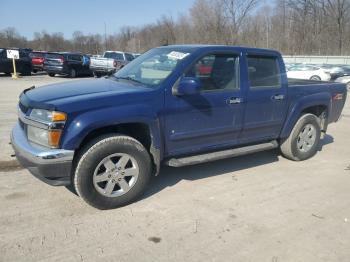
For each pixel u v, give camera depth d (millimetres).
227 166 5809
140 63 5211
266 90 5395
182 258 3371
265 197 4711
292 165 6020
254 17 53062
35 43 89188
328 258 3459
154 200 4492
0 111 9602
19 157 4047
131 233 3736
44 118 3885
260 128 5492
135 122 4191
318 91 6277
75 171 3986
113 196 4195
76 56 23391
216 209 4320
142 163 4312
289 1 55500
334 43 54344
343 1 52812
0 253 3328
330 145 7453
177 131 4594
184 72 4578
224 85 4977
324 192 4953
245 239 3711
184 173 5414
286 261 3389
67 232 3705
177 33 57250
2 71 21969
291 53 53438
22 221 3877
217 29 50656
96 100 4000
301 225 4027
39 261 3244
